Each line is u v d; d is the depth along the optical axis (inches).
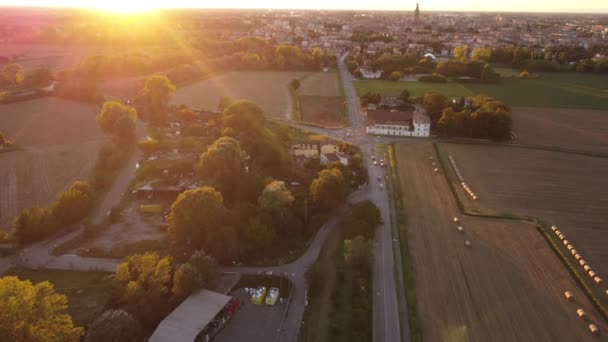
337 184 4758.9
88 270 3627.0
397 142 7357.3
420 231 4500.5
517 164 6437.0
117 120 6505.9
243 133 6378.0
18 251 3873.0
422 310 3334.2
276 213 4330.7
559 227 4648.1
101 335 2578.7
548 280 3752.5
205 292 3184.1
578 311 3344.0
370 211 4530.0
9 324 2365.9
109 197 4936.0
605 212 5004.9
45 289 2645.2
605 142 7504.9
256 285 3548.2
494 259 4033.0
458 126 7564.0
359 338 2994.6
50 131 7145.7
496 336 3102.9
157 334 2765.7
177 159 5905.5
